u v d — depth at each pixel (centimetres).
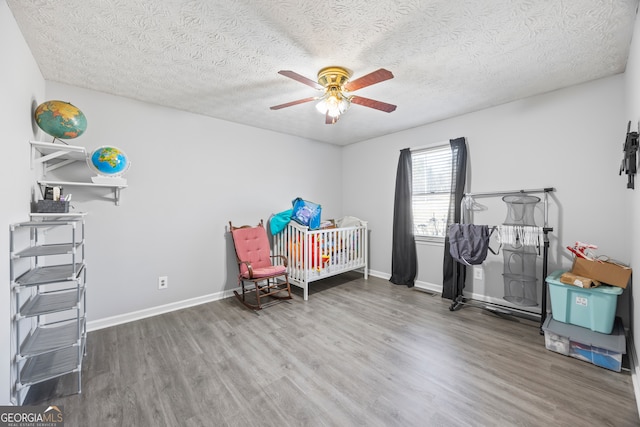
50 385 172
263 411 152
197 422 145
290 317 279
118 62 206
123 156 239
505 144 294
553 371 186
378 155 430
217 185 334
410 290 367
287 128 379
